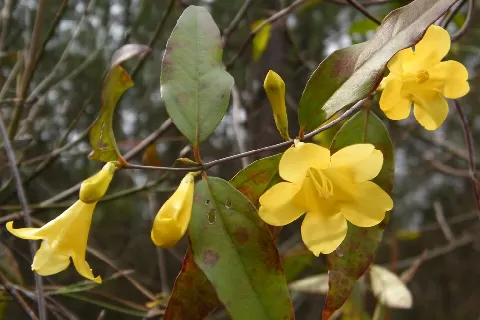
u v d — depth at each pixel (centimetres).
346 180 20
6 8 40
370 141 23
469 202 107
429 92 21
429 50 21
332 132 28
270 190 20
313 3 42
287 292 20
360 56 21
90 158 20
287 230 54
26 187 35
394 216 102
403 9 20
